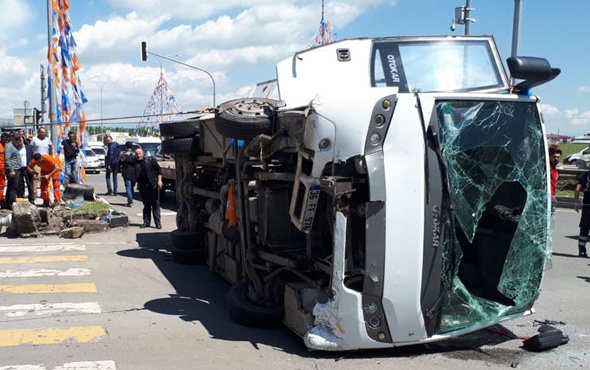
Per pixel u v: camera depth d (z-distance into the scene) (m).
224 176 7.40
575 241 12.34
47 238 11.56
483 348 5.54
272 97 6.92
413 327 4.95
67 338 5.70
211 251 8.60
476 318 5.27
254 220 6.11
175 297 7.34
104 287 7.80
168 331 5.95
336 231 4.82
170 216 15.11
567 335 5.83
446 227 4.97
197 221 9.32
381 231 4.78
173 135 8.97
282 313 5.93
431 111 4.89
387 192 4.76
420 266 4.87
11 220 11.82
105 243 11.08
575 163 34.66
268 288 6.11
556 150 10.68
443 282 5.00
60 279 8.20
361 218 5.00
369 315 4.88
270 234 5.90
